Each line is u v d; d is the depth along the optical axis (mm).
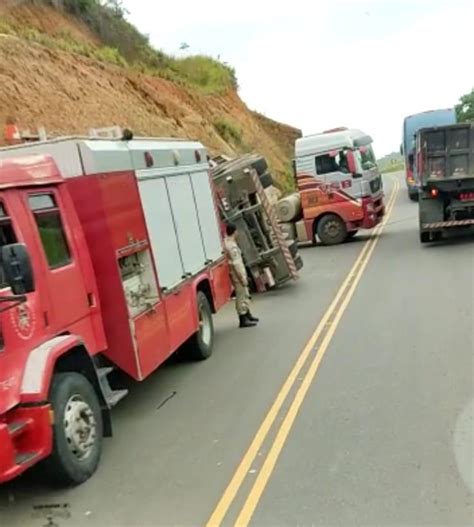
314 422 6730
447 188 17922
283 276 14664
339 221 21234
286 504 5117
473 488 5102
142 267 7680
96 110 22391
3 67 18766
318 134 21562
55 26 27734
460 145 18156
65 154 6902
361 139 21656
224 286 11023
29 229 5859
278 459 5926
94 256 6855
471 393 7176
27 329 5566
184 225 9328
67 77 22250
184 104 33281
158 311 7816
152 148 8555
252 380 8430
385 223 25828
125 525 5078
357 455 5855
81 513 5344
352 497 5125
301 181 21391
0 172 5707
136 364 6988
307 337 10312
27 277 5156
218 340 10828
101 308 6922
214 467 5926
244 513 5047
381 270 15680
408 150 33750
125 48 33906
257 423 6891
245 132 40375
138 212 7605
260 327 11398
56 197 6430
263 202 14484
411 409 6844
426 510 4848
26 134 8477
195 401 7844
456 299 11773
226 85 43094
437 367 8148
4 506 5582
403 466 5559
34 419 5371
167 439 6719
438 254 17047
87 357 6223
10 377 5301
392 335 9828
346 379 8023
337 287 14273
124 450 6535
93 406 6191
